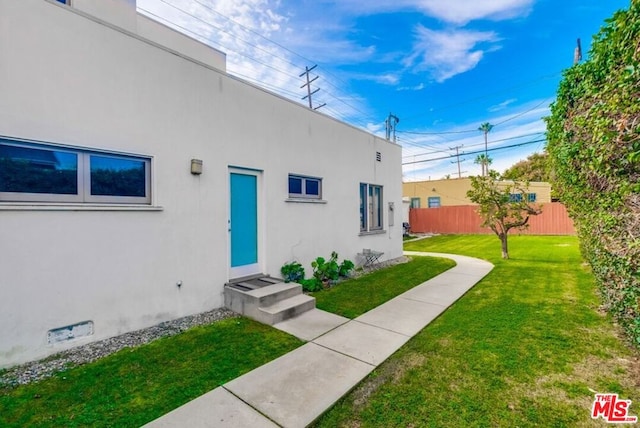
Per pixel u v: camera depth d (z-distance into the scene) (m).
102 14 5.57
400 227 11.19
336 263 7.47
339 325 4.39
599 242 3.80
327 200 7.63
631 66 1.93
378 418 2.39
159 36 7.04
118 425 2.31
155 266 4.34
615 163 2.44
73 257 3.58
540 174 28.62
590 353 3.35
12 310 3.17
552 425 2.26
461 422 2.31
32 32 3.32
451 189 24.97
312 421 2.34
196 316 4.75
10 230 3.16
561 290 5.89
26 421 2.35
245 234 5.74
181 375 3.03
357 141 8.86
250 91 5.72
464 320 4.50
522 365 3.14
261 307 4.64
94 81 3.77
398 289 6.39
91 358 3.38
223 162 5.24
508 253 11.06
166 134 4.48
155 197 4.35
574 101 3.82
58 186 3.60
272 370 3.12
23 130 3.26
